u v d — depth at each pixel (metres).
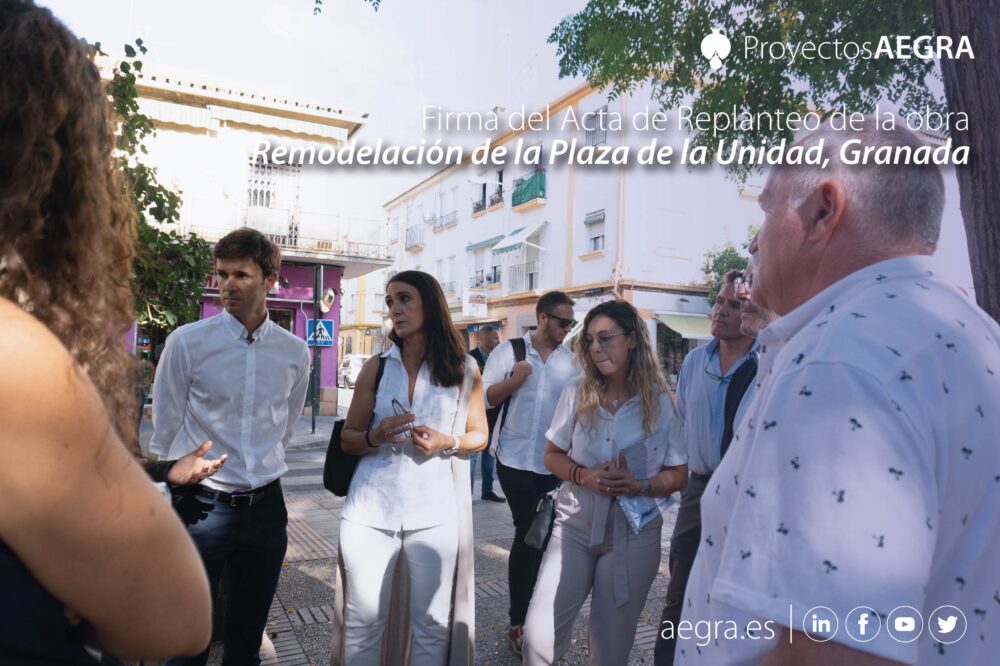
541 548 2.60
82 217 0.73
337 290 16.80
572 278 19.86
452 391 2.56
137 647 0.69
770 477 0.79
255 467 2.53
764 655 0.80
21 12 0.70
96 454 0.64
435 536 2.43
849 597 0.69
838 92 5.41
